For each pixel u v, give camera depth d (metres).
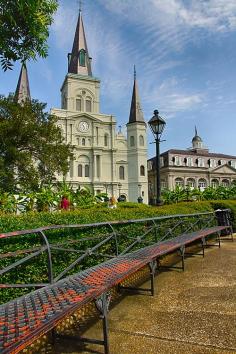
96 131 56.84
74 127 55.25
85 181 54.34
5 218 4.25
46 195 14.95
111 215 6.21
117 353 3.35
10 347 2.21
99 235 5.20
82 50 60.09
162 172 72.56
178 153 72.94
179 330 3.85
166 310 4.52
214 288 5.43
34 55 4.56
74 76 57.19
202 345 3.46
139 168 58.34
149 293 5.29
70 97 56.50
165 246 6.28
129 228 6.49
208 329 3.84
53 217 4.93
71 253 4.84
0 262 3.71
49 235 4.47
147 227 7.02
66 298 3.23
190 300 4.88
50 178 26.38
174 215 7.82
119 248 6.07
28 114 24.33
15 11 4.18
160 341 3.59
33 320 2.68
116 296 5.16
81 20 62.44
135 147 58.84
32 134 23.95
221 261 7.58
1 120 23.92
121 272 4.25
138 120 59.56
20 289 3.89
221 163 77.25
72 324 4.13
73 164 53.78
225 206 12.05
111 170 57.47
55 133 26.05
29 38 4.47
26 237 4.08
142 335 3.75
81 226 4.64
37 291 3.57
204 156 75.75
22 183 23.50
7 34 4.37
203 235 7.98
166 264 7.34
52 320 2.65
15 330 2.49
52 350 3.46
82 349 3.47
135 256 5.34
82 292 3.39
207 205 11.24
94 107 58.19
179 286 5.63
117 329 3.94
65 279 4.06
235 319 4.10
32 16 4.16
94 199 19.47
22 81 54.31
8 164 23.22
